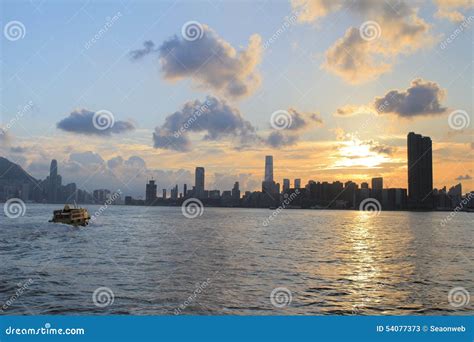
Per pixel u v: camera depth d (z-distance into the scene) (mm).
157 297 30484
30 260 50438
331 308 27922
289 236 93062
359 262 50844
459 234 107438
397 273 42500
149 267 45156
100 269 43625
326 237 92125
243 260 51156
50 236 83000
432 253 62281
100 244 70000
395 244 77375
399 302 29703
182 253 58188
